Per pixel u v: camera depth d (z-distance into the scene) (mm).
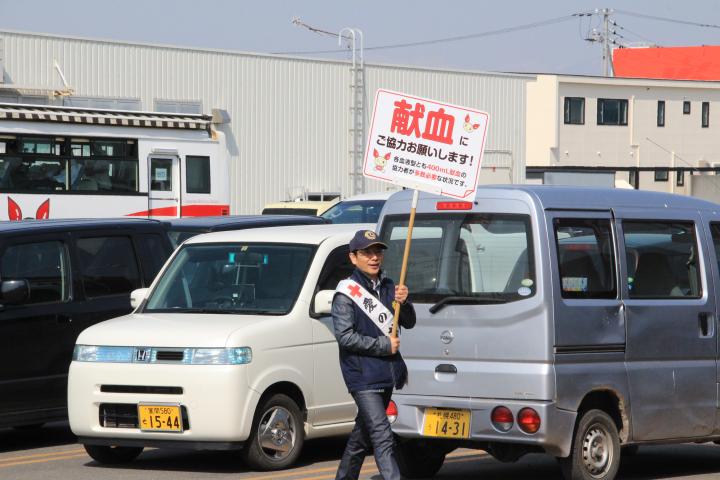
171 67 97312
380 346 20078
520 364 22344
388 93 22891
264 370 25344
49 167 67188
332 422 26984
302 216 37188
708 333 24891
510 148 116812
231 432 24750
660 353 24000
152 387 25250
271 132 102500
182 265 28312
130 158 70562
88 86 93250
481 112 22641
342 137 106625
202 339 25047
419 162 22734
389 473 19938
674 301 24391
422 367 23281
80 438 25984
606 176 117750
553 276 22344
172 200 72438
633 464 28344
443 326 23094
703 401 24688
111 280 30344
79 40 92688
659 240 24484
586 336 22703
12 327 27984
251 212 101312
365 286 20359
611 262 23469
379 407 20141
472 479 25391
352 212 52188
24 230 29047
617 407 23453
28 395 28172
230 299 27141
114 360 25625
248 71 101250
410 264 23875
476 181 22625
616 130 178250
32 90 79750
